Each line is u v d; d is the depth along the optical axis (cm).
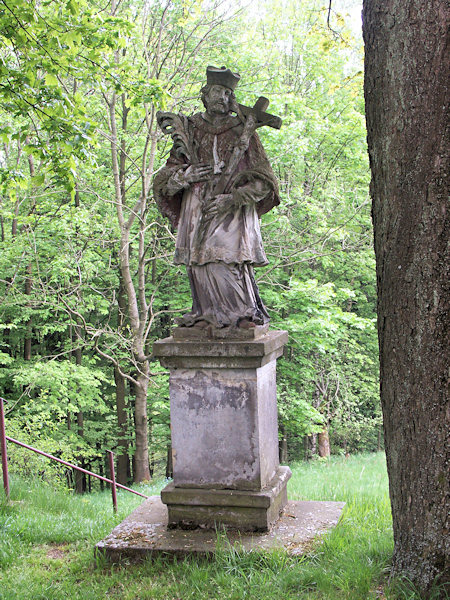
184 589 443
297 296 1562
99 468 2261
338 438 2242
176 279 1777
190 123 571
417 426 385
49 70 734
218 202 545
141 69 1400
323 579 421
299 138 1539
